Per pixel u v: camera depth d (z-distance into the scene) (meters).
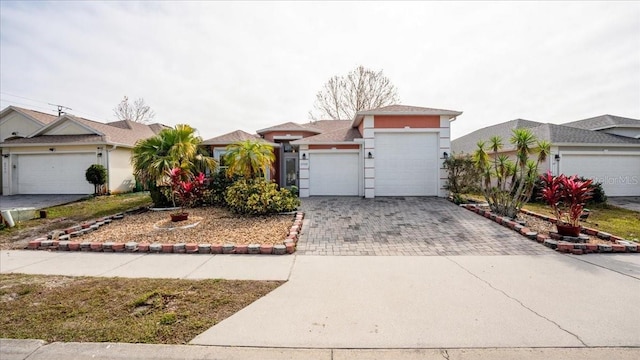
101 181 14.66
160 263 5.54
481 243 6.72
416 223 8.62
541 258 5.65
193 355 2.78
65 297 4.03
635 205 12.80
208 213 9.98
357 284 4.45
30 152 15.89
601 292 4.10
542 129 16.56
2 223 8.90
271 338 3.04
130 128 20.48
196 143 12.22
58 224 9.26
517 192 8.69
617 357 2.71
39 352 2.82
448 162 12.59
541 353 2.77
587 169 14.95
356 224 8.58
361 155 14.20
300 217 8.95
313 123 22.84
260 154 10.77
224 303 3.83
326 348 2.88
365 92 28.55
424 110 13.16
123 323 3.33
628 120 17.55
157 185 10.99
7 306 3.77
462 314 3.51
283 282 4.55
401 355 2.77
